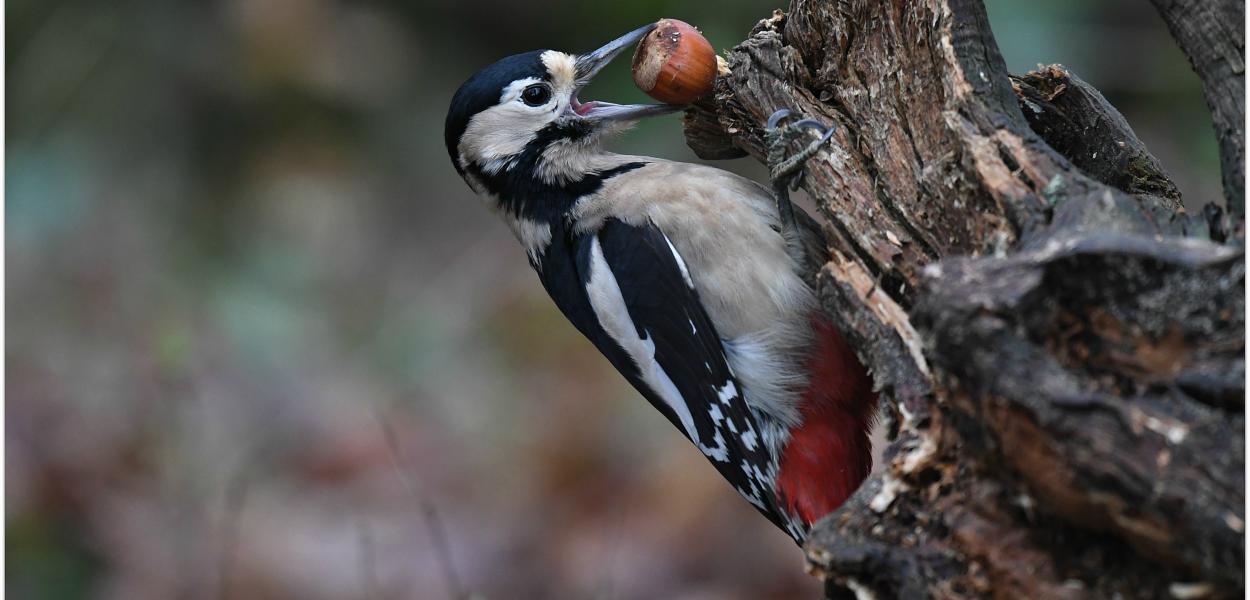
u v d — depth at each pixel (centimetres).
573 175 743
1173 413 400
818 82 629
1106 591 432
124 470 1118
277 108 1619
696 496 1077
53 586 1020
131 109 1605
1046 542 443
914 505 478
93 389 1205
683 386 705
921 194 555
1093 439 400
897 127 573
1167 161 1309
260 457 1155
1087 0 1318
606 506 1102
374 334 1409
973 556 455
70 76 1580
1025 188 490
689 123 729
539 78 744
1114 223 450
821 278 575
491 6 1686
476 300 1460
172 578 1020
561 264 746
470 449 1206
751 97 659
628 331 711
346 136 1644
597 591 938
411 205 1641
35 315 1404
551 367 1323
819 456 697
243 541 1045
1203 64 485
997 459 436
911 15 559
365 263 1564
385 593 1012
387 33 1641
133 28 1616
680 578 1025
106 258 1498
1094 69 1315
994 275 423
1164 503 393
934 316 425
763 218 679
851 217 582
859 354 559
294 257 1510
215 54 1612
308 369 1338
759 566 1020
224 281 1459
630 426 1189
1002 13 1283
